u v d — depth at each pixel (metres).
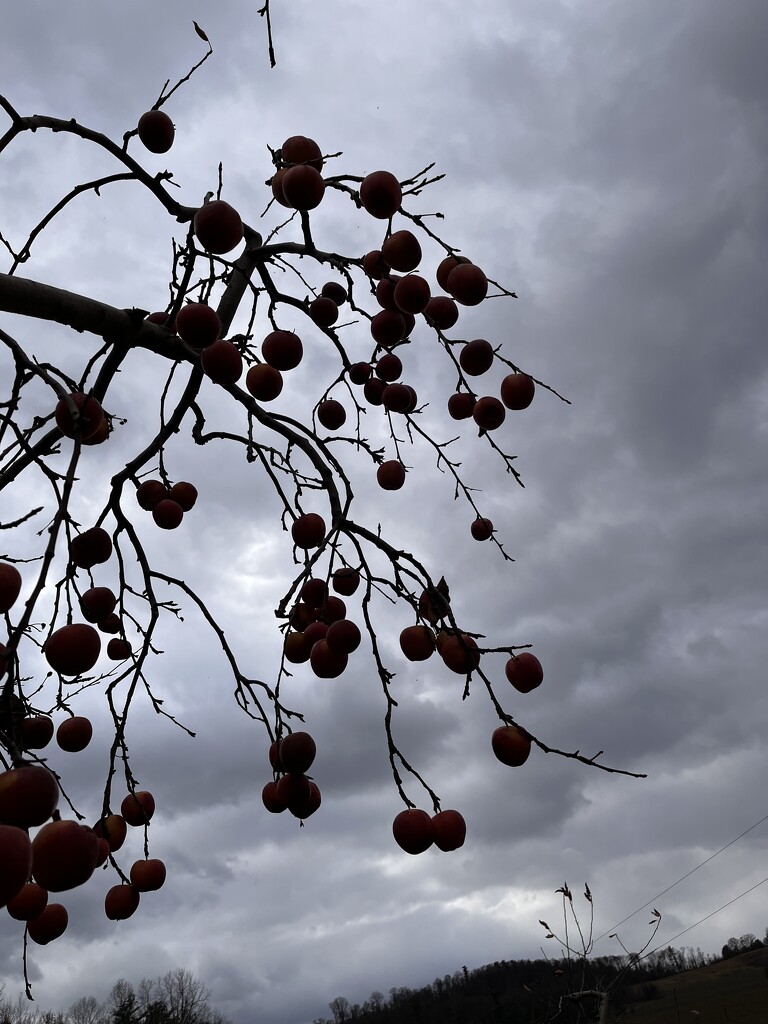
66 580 2.47
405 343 3.21
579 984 6.99
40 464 2.76
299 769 2.60
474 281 2.79
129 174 2.79
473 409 3.43
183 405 2.95
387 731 2.44
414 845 2.30
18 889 1.25
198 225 2.53
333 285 3.73
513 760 2.35
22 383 2.50
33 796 1.39
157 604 3.04
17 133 2.50
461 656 2.43
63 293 2.39
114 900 2.86
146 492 3.57
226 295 3.13
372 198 2.75
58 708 3.09
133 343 2.61
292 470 3.39
